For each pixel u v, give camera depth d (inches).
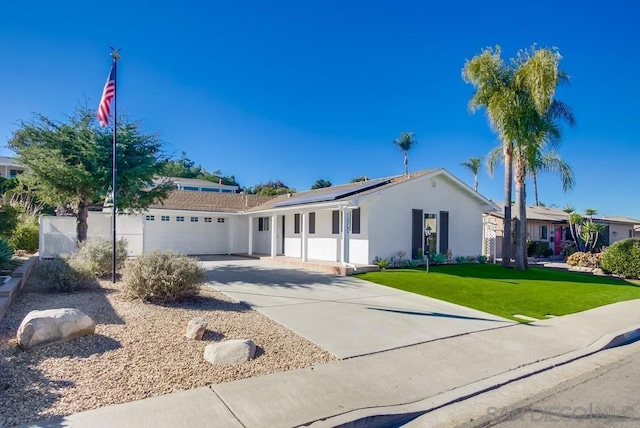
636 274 621.6
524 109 594.9
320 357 205.0
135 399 147.0
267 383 168.2
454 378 186.4
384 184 656.4
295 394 158.4
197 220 879.1
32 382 154.8
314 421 136.0
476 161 1542.8
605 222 1224.2
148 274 299.0
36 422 126.9
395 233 618.2
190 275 311.1
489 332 269.4
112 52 405.1
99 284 375.2
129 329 225.5
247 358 192.7
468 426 143.5
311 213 719.7
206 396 152.6
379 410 147.6
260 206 914.1
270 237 847.7
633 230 1364.4
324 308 321.1
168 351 196.1
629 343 268.4
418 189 650.2
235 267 614.5
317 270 579.8
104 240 456.4
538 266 751.7
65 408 137.2
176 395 152.3
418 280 480.1
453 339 249.0
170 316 261.3
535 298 397.1
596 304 381.4
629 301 405.7
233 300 337.1
